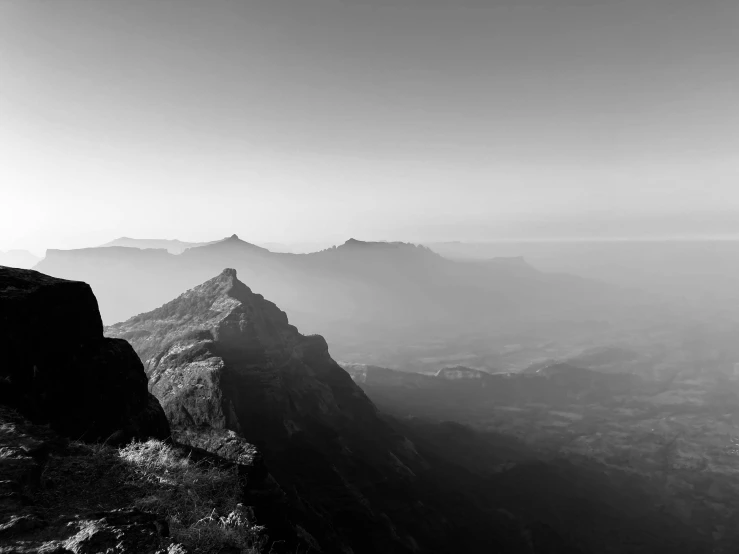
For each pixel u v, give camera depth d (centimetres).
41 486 812
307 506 3641
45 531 690
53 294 1487
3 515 684
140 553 671
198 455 1309
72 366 1481
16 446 880
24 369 1308
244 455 2264
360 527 4275
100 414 1511
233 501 1030
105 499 856
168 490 945
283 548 1474
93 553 648
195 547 790
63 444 1001
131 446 1090
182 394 4441
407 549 4328
